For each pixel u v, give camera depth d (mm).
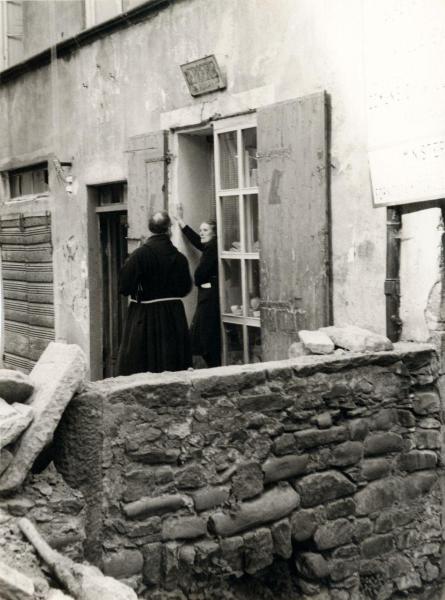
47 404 4188
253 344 7238
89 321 9508
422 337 5586
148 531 4469
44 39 10031
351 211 6129
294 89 6570
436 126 5301
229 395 4738
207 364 7555
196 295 8039
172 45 7895
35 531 4047
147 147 8109
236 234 7328
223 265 7457
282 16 6648
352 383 5188
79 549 4230
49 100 10023
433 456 5496
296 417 4969
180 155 7930
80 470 4332
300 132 6406
